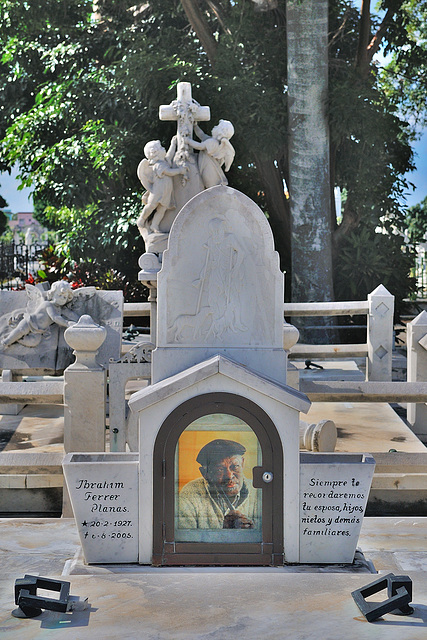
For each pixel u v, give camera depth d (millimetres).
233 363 4035
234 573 3994
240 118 16641
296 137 15891
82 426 5754
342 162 18047
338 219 22469
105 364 8109
